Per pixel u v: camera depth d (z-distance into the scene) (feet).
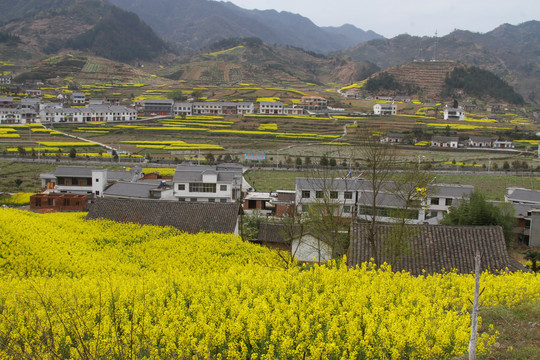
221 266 105.29
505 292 67.72
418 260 91.76
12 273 88.22
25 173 296.51
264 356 52.31
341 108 618.85
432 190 157.79
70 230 127.44
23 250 101.14
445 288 72.54
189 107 573.74
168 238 125.70
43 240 110.52
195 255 111.55
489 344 49.70
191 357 52.08
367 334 53.36
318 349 50.80
